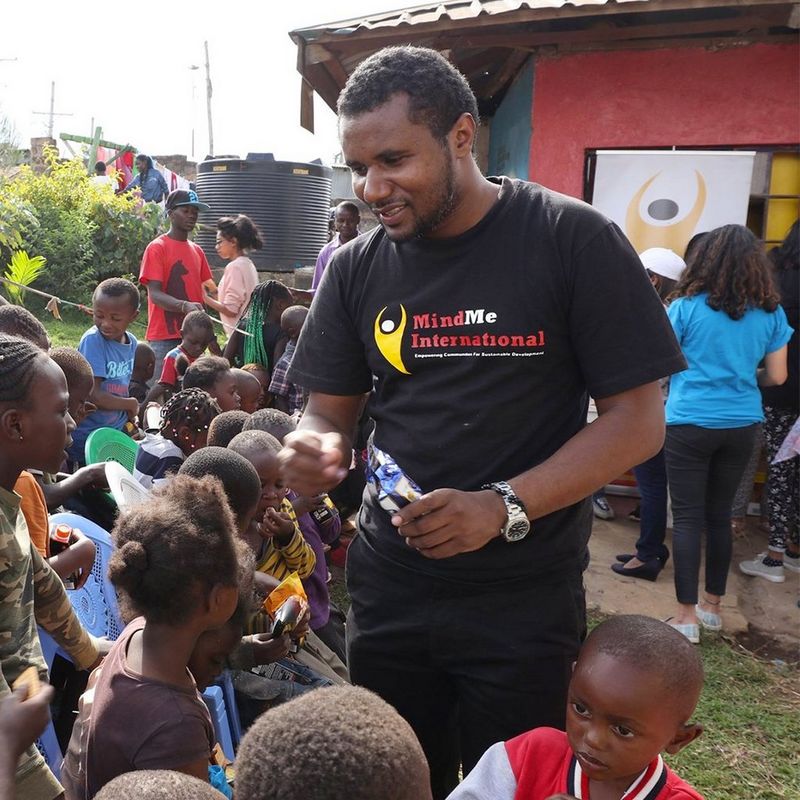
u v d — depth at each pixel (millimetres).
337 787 1156
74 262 11344
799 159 5676
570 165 5699
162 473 3375
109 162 15219
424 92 1666
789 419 5086
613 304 1766
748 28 5258
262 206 11023
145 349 5480
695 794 1640
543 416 1860
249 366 5242
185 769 1626
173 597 1727
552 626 1896
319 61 5004
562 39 5406
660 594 4773
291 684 2590
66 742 2377
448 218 1800
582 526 1958
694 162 5547
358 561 2072
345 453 1952
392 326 1906
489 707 1929
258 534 2795
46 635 2301
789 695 3789
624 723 1573
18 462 1879
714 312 4145
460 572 1877
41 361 1898
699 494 4234
